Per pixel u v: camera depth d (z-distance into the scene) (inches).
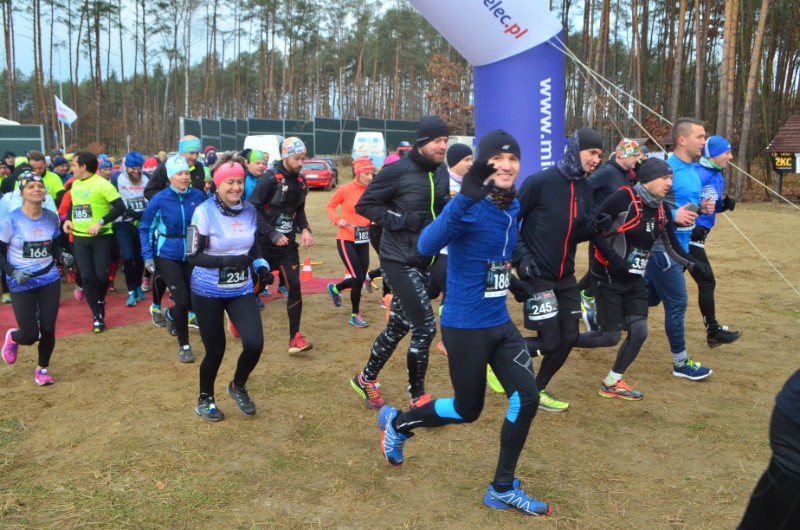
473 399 131.3
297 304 238.1
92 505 135.6
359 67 2645.2
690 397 199.6
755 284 369.7
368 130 1859.0
